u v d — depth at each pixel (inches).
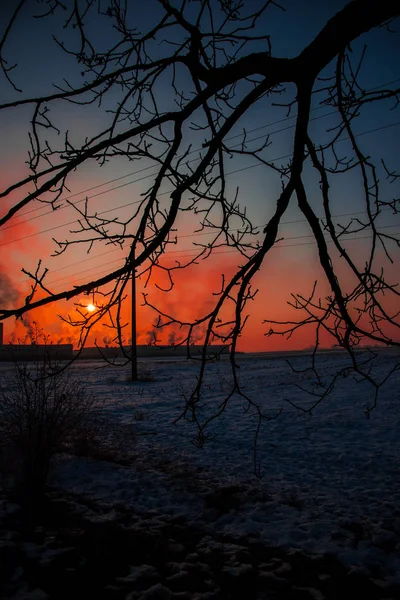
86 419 422.3
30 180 84.1
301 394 803.4
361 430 510.9
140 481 329.1
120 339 95.6
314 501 295.6
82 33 105.3
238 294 99.3
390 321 96.7
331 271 94.5
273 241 96.4
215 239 117.0
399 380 892.6
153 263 110.7
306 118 95.0
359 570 204.1
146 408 698.2
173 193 87.0
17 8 88.0
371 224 108.8
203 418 598.5
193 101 92.8
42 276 81.1
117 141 86.0
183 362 2010.3
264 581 195.6
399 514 271.1
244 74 93.0
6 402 296.5
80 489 312.8
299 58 90.4
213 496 302.0
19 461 283.6
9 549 214.5
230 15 109.7
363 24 87.0
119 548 227.9
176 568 207.5
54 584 191.6
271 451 428.8
